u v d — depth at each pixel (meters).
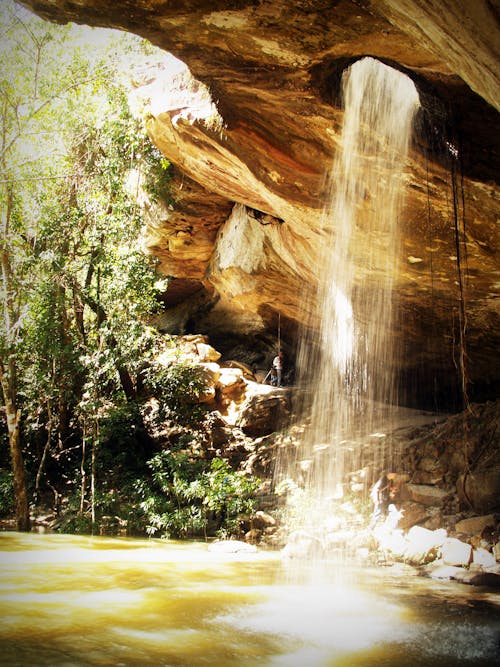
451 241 7.71
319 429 13.56
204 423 14.47
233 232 13.55
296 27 4.80
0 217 13.05
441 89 5.57
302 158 7.73
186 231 14.75
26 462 14.22
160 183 13.53
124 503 12.34
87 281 14.05
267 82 6.09
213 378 15.44
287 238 11.16
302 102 6.49
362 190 7.70
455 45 3.38
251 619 4.60
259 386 15.93
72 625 4.28
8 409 11.37
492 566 6.43
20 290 13.20
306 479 11.58
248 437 14.49
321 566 7.37
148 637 4.02
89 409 12.59
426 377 12.57
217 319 19.36
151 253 15.88
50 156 13.93
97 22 5.12
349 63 5.73
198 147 9.15
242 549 8.70
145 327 13.18
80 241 14.07
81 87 14.15
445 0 3.02
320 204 8.49
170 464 11.71
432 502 8.64
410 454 10.19
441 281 8.89
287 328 15.64
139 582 6.07
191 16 4.85
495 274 8.07
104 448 13.44
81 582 5.98
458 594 5.65
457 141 6.10
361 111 6.60
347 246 9.13
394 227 7.98
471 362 11.33
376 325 11.57
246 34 5.06
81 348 13.88
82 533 11.08
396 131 6.61
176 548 9.10
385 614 4.80
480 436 9.27
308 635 4.17
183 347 16.92
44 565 7.02
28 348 13.69
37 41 12.96
